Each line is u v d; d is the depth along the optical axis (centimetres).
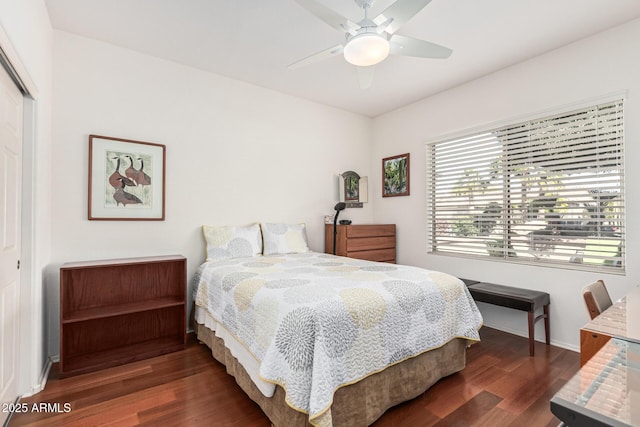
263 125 360
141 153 283
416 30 244
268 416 164
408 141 412
